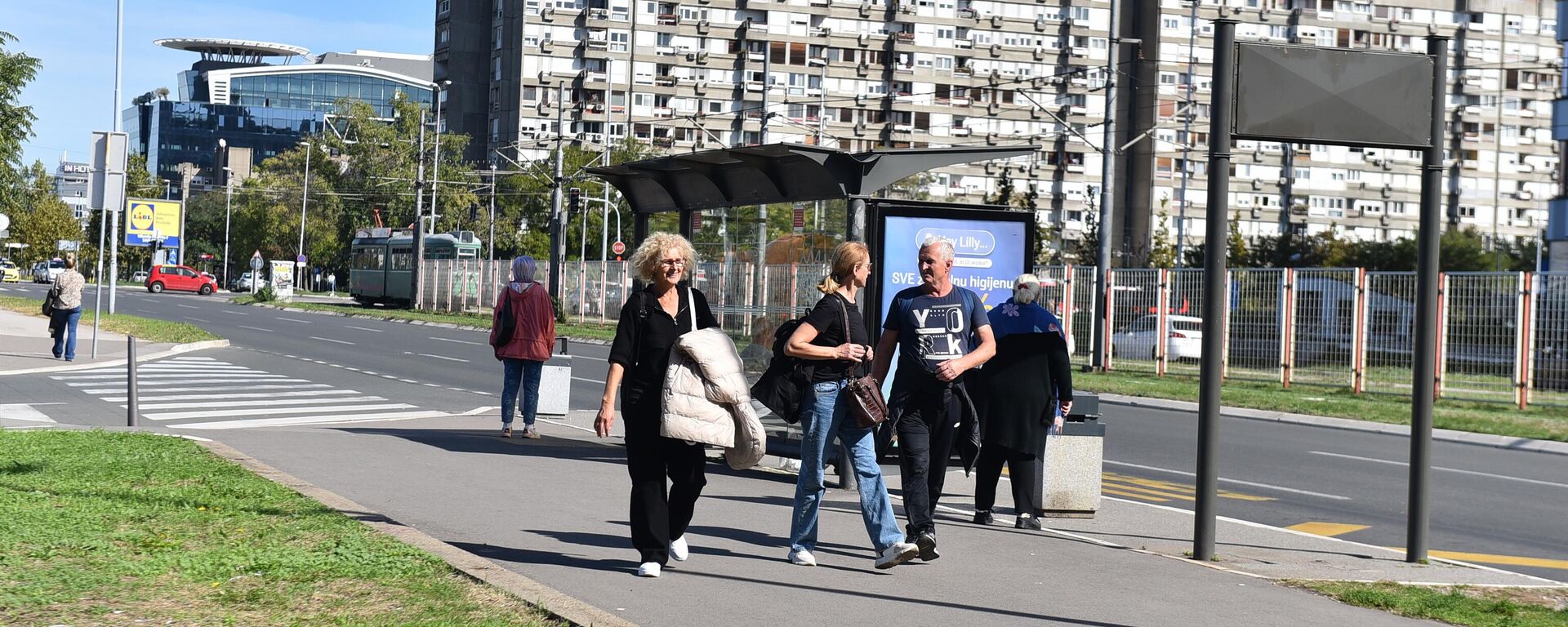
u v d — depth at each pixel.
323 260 153.88
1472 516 17.14
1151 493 18.12
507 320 20.83
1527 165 145.88
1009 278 17.34
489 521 12.97
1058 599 10.48
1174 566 12.12
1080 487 15.27
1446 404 35.66
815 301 17.42
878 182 16.66
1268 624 9.89
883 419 11.09
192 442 17.81
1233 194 142.50
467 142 142.75
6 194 71.75
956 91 152.12
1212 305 12.59
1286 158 143.25
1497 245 103.56
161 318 65.56
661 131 153.88
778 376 11.20
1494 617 10.40
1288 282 41.09
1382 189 144.50
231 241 183.62
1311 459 23.23
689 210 20.39
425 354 45.38
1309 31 143.12
